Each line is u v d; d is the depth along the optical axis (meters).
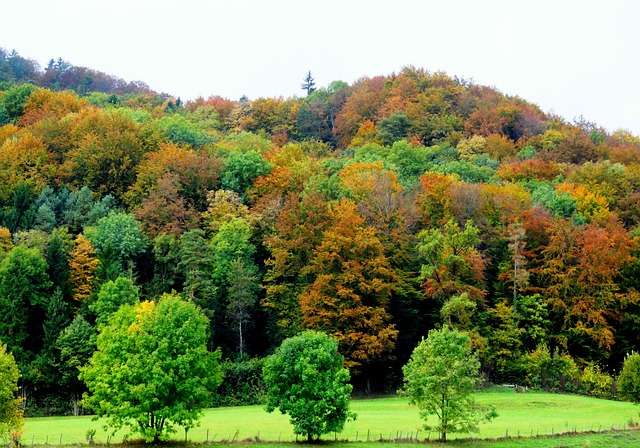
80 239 80.38
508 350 77.31
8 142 99.56
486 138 146.62
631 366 62.34
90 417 63.38
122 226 82.56
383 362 77.00
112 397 44.34
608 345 77.94
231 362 75.81
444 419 46.69
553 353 79.75
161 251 82.25
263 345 83.06
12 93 133.38
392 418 56.75
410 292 80.56
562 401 66.62
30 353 71.44
